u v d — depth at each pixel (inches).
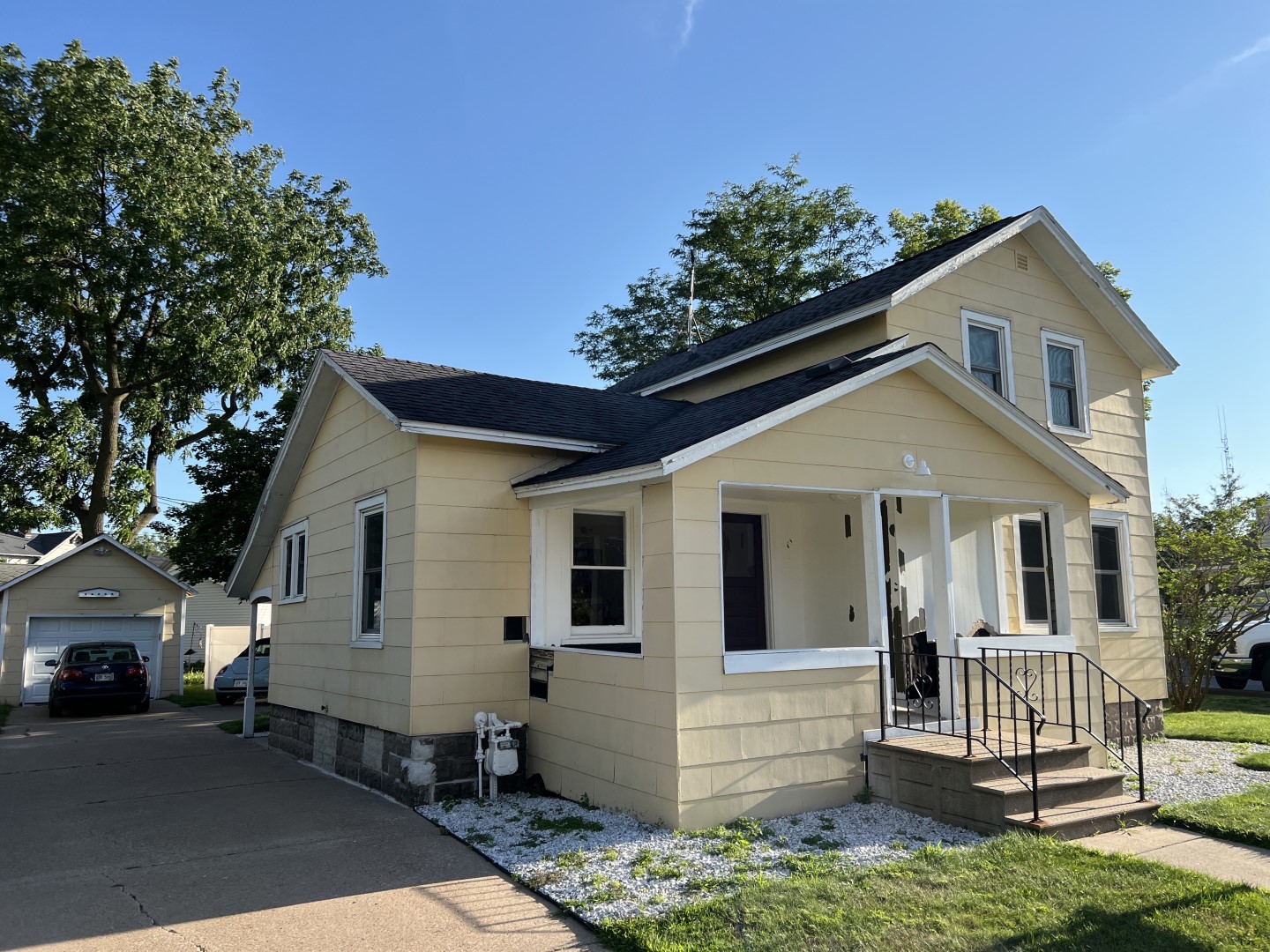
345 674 413.1
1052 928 188.2
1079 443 513.7
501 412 385.4
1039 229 503.5
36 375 1109.1
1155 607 526.9
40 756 474.9
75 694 724.7
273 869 248.5
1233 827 265.4
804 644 415.8
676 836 261.7
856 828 274.1
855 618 390.9
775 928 188.5
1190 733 479.2
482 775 343.9
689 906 204.1
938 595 339.9
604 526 388.2
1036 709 349.1
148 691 770.8
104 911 214.4
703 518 285.1
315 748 445.4
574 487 323.9
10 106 951.6
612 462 321.7
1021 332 497.0
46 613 880.9
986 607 417.4
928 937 183.5
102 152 967.0
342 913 211.8
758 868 232.2
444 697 343.9
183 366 1097.4
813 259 1130.0
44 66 959.0
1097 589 510.3
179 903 220.2
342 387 442.3
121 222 1006.4
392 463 376.5
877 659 314.0
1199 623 596.1
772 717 288.8
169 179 1018.1
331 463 454.9
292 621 499.2
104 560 913.5
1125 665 499.8
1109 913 196.2
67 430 1120.2
